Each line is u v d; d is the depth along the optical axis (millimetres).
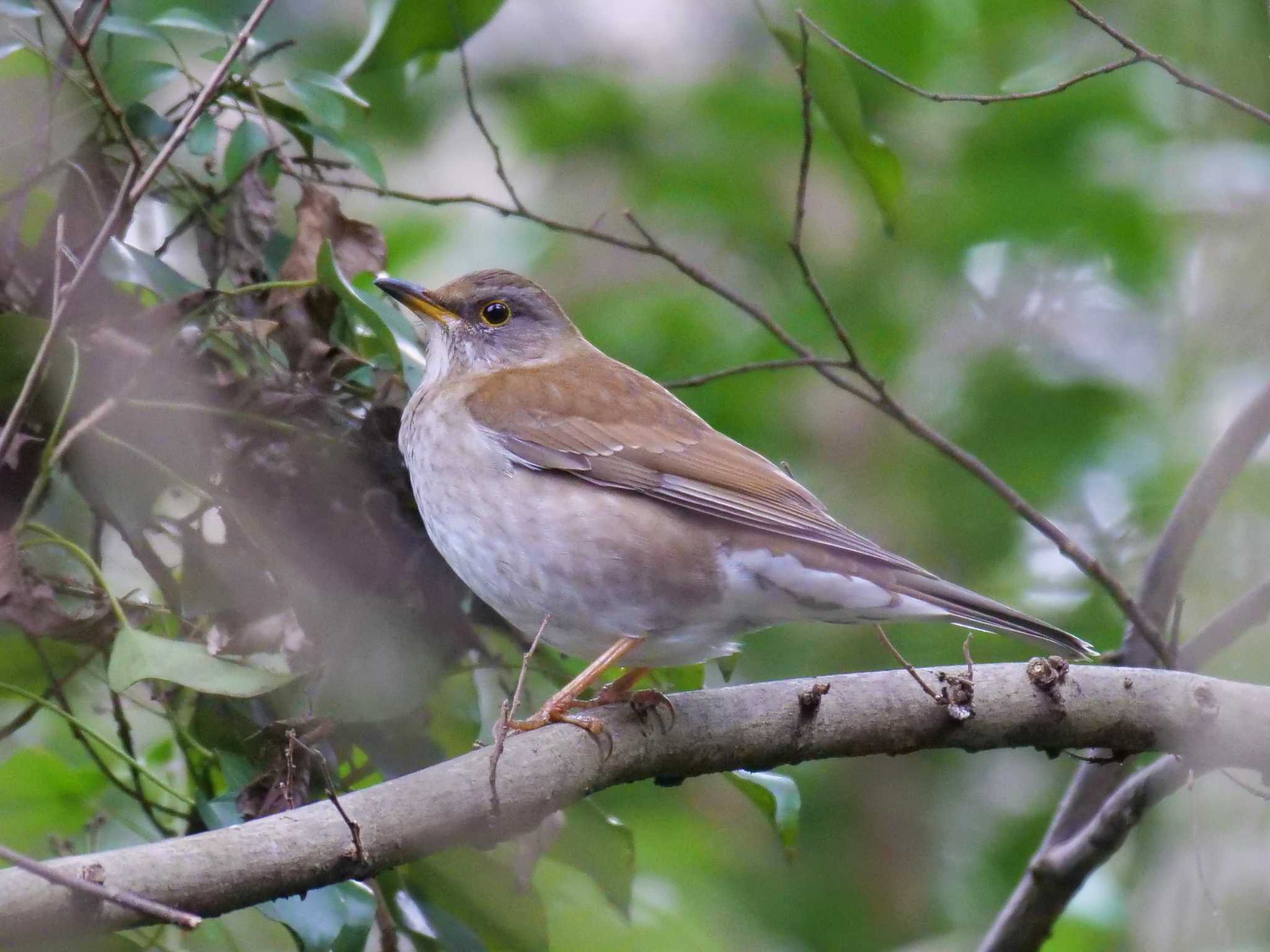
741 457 10242
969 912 14883
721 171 17406
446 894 9023
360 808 7164
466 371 11227
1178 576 10547
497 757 7508
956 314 17031
